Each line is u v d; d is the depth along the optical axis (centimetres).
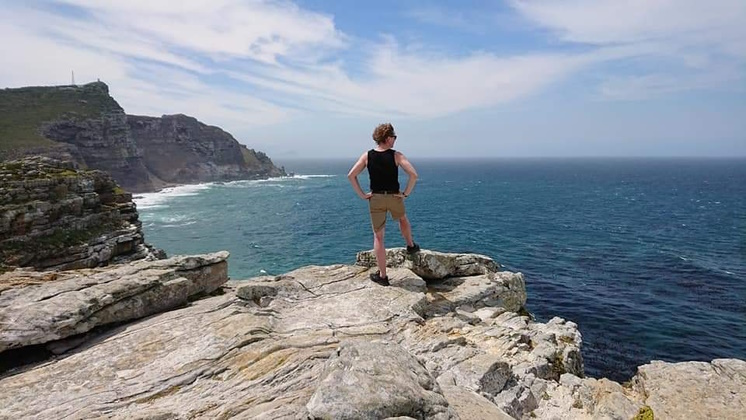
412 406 445
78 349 740
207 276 1040
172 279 963
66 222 3300
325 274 1130
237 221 8512
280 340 746
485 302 1122
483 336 898
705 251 5619
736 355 2858
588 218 8438
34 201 3116
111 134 15088
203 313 860
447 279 1216
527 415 693
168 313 876
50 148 11944
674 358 2816
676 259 5197
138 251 3897
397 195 1019
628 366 2719
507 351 845
